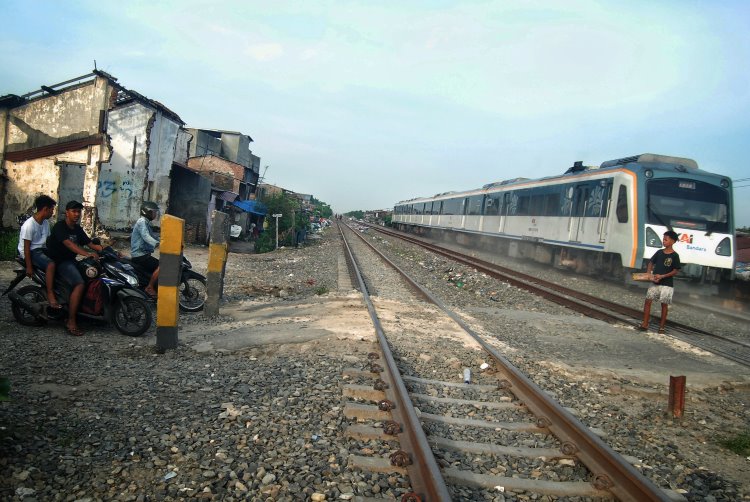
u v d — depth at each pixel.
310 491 2.94
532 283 15.09
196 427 3.64
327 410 4.20
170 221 5.50
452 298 12.12
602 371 6.32
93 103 15.20
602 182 16.06
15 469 2.86
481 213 28.47
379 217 107.88
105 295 6.12
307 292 11.16
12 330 5.96
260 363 5.34
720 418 5.12
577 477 3.51
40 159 15.85
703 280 13.98
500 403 4.83
